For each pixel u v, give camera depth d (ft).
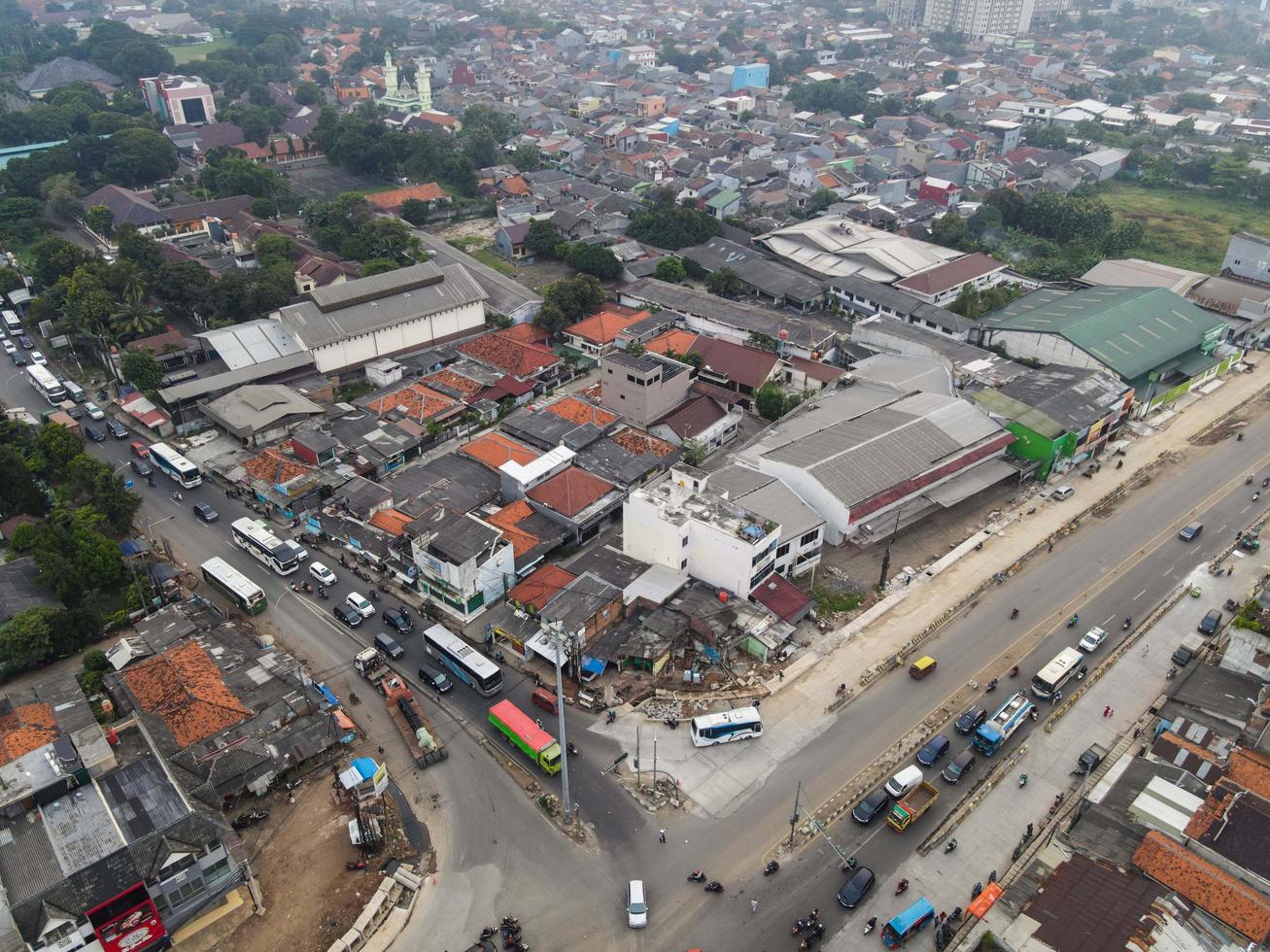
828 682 273.95
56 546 302.45
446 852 221.66
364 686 272.72
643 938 201.46
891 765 245.04
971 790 238.27
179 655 260.01
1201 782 221.66
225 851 201.05
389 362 450.30
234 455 385.29
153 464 384.88
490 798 236.63
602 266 563.89
